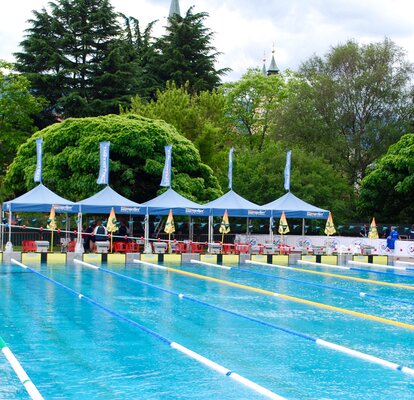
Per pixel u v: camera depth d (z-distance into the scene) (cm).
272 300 2039
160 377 1093
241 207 3847
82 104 6188
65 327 1520
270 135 7000
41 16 6544
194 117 5650
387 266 3406
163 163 4512
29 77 6244
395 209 5572
